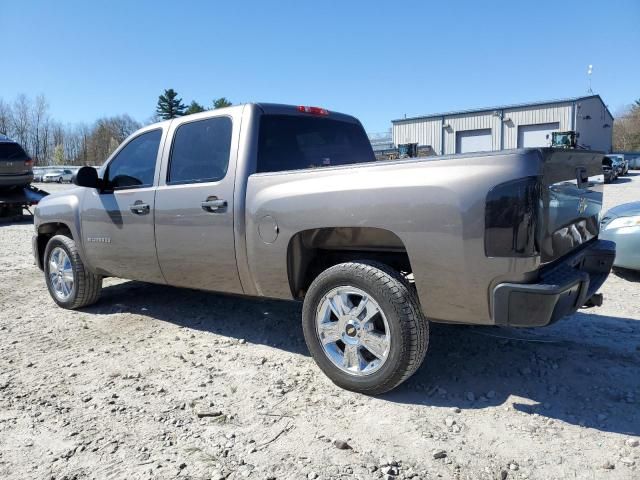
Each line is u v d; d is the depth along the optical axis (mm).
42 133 86938
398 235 3090
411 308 3123
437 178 2971
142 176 4664
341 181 3322
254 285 3902
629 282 6012
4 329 4938
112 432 3008
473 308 2982
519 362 3807
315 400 3320
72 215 5242
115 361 4070
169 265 4414
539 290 2768
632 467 2553
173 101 81125
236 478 2549
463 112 43688
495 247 2811
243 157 3902
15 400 3438
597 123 46281
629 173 40188
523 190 2770
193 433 2975
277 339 4457
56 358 4164
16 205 14914
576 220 3488
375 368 3250
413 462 2641
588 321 4672
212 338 4531
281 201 3564
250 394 3434
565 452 2691
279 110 4281
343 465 2629
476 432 2900
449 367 3754
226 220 3893
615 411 3082
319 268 3912
